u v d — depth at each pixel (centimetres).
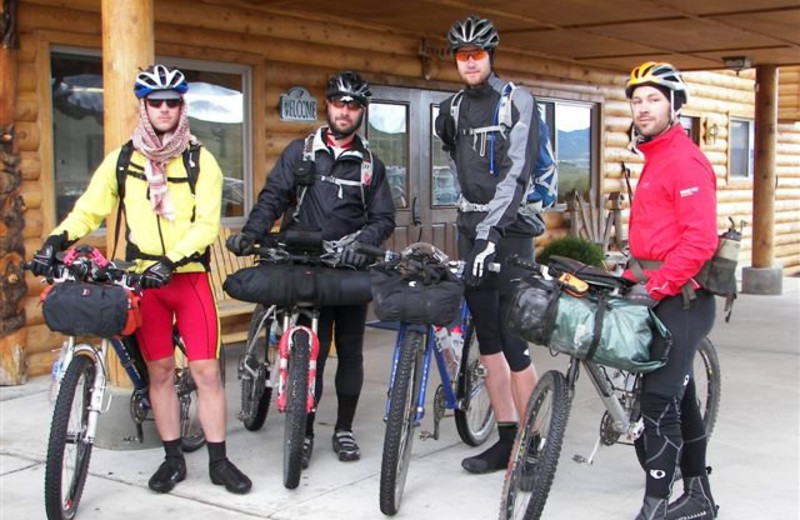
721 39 877
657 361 328
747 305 973
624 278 345
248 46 701
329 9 724
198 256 377
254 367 464
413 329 373
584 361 338
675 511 353
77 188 614
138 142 373
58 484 350
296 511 378
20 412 523
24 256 577
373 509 381
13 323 573
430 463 437
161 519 371
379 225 431
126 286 354
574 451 455
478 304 416
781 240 1591
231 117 706
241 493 396
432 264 373
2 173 559
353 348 446
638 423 362
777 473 424
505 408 425
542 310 329
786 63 1055
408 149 852
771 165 1070
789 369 647
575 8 726
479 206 404
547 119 1041
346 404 448
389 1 689
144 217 378
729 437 479
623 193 1164
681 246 320
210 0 668
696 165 324
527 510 328
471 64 397
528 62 978
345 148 432
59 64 598
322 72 766
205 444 459
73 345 365
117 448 453
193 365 394
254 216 423
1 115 557
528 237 410
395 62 831
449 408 437
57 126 600
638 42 899
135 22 437
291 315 416
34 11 572
